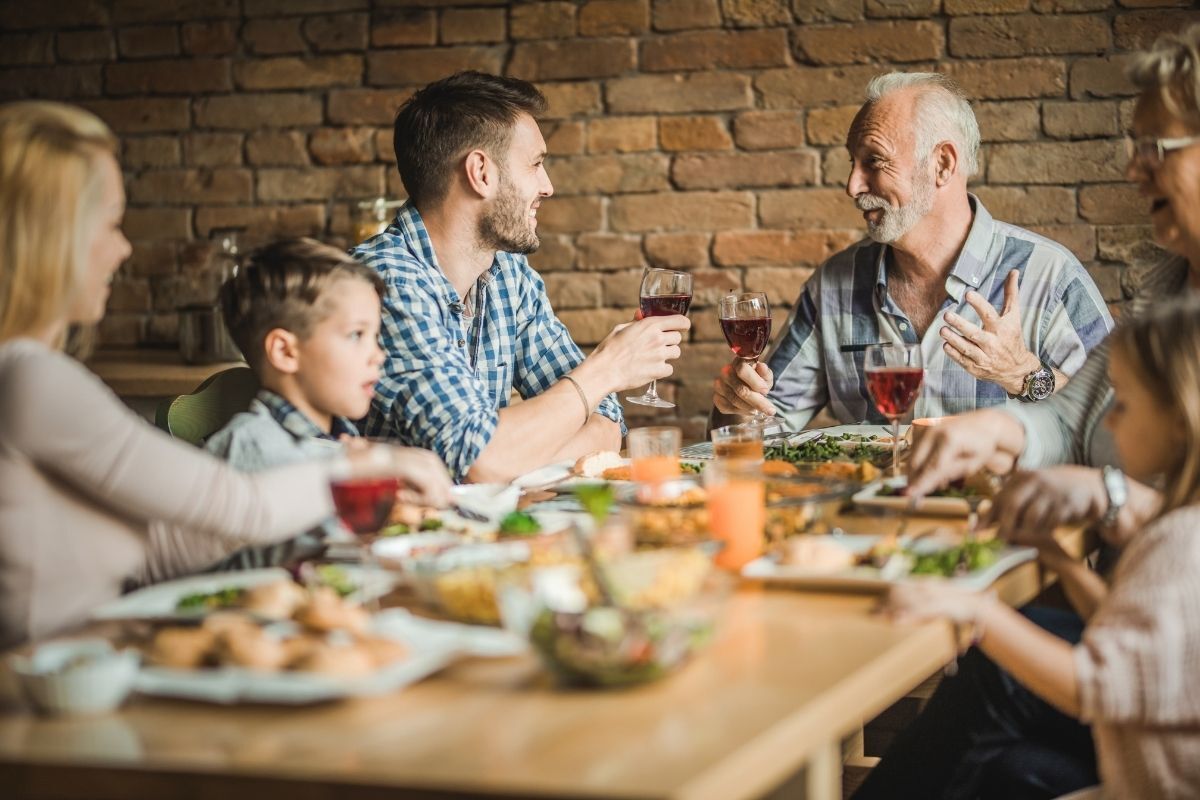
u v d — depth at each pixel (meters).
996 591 1.43
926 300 2.92
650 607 1.19
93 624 1.34
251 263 1.82
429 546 1.55
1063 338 2.84
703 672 1.18
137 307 3.93
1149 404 1.41
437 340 2.40
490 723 1.06
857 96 3.51
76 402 1.36
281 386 1.83
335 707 1.11
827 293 2.99
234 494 1.42
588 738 1.02
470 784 0.94
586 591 1.23
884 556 1.47
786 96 3.54
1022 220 3.45
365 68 3.74
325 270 1.80
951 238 2.86
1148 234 3.39
